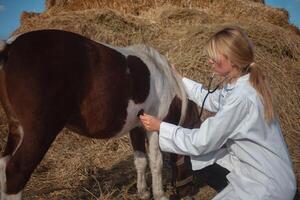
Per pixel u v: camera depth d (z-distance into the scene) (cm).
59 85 243
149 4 752
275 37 599
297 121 507
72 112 258
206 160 237
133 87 285
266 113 212
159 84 306
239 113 208
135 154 343
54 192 353
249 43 218
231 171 227
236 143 220
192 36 552
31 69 236
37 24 624
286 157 222
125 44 567
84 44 258
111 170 402
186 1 757
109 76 267
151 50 317
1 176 244
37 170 396
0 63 237
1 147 442
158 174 332
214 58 222
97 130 278
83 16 603
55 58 242
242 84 216
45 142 243
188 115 337
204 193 359
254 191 213
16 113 239
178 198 349
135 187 371
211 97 277
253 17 754
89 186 367
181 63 511
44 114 239
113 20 596
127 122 293
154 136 318
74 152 433
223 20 662
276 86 525
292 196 221
